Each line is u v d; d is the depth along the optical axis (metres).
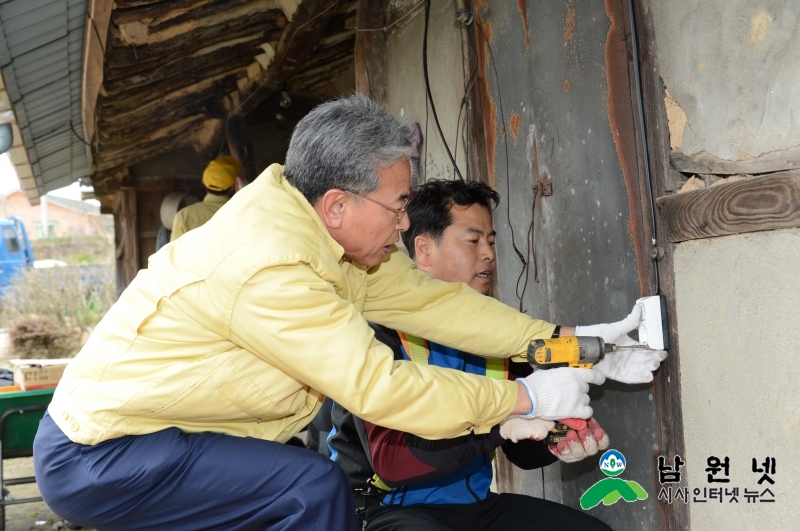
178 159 9.41
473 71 3.37
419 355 2.27
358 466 2.28
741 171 1.73
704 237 1.83
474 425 1.69
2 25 4.06
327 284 1.65
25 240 18.98
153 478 1.75
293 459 1.77
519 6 2.88
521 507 2.20
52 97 5.98
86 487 1.77
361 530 2.10
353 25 5.84
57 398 1.89
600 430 1.90
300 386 1.79
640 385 2.18
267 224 1.66
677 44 1.94
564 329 2.06
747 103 1.70
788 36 1.57
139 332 1.76
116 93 5.91
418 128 3.96
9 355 11.62
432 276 2.44
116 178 9.13
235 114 7.70
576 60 2.46
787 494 1.62
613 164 2.27
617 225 2.27
